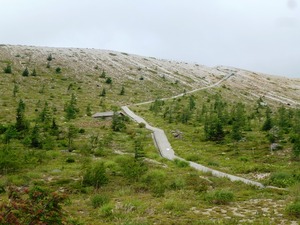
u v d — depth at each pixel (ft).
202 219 66.44
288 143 214.28
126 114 367.66
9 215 33.45
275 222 64.85
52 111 336.29
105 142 216.74
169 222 63.77
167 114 375.66
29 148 190.60
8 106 333.01
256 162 174.81
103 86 510.58
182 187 103.55
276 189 103.14
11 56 578.25
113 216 68.85
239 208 77.25
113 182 115.55
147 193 98.68
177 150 213.66
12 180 113.70
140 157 171.42
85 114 339.16
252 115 370.53
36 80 474.49
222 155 198.80
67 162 158.51
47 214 35.42
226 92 579.89
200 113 378.12
